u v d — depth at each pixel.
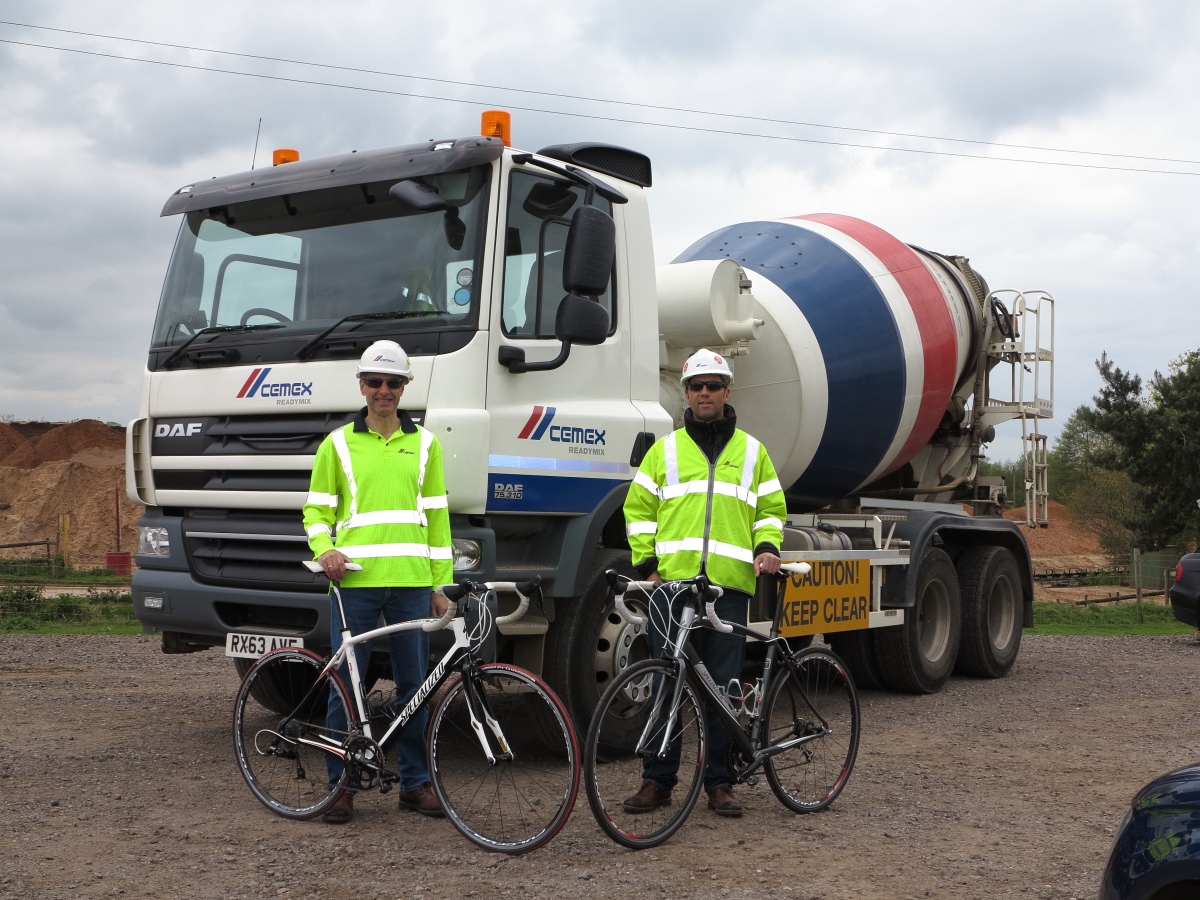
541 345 6.30
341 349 6.07
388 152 6.32
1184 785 3.18
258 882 4.39
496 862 4.70
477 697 5.02
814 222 9.84
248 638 6.23
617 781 5.03
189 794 5.74
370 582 5.23
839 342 8.87
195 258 6.87
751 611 7.65
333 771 5.25
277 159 7.27
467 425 5.81
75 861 4.59
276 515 6.20
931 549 9.91
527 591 5.23
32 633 13.56
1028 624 11.45
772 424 8.66
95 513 41.28
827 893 4.36
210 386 6.47
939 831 5.32
